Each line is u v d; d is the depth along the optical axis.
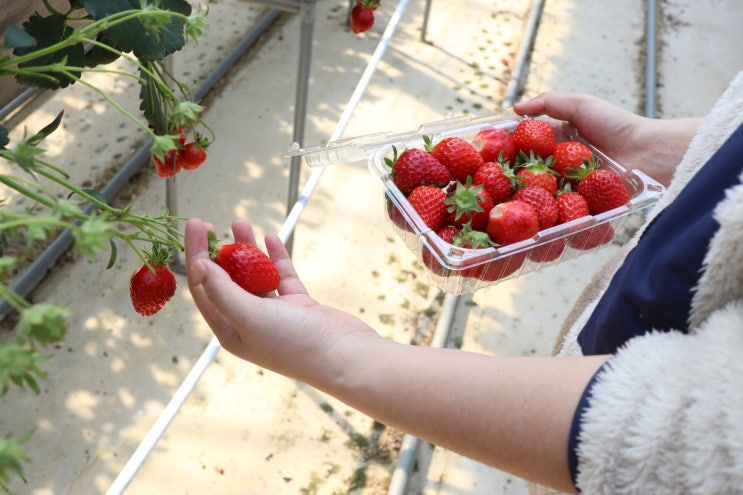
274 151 2.87
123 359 2.15
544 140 1.35
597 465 0.67
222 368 2.17
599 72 3.54
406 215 1.21
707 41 3.87
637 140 1.33
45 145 2.65
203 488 1.90
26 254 2.31
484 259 1.17
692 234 0.73
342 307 2.38
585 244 1.30
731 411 0.60
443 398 0.77
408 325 2.39
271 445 2.02
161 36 0.88
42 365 2.08
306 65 1.98
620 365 0.69
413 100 3.23
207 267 0.89
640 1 4.08
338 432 2.08
